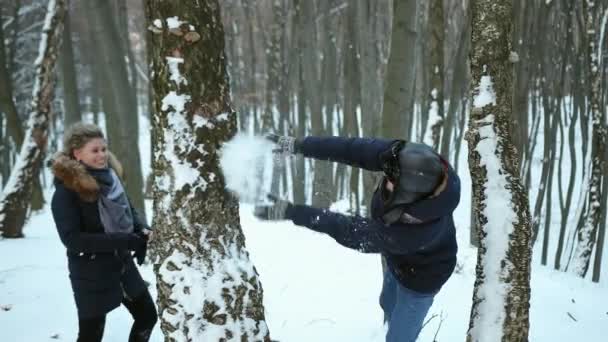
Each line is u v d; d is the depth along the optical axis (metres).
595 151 10.67
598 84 10.45
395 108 4.83
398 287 2.97
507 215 2.87
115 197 2.96
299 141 2.42
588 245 10.96
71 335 3.63
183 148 2.38
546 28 11.55
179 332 2.39
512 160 2.97
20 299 4.29
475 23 3.04
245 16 19.19
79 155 2.90
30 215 10.45
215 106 2.43
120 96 6.87
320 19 15.36
